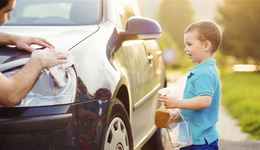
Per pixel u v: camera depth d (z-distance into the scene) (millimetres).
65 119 2318
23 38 2576
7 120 2225
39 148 2271
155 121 2816
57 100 2336
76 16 3414
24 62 2393
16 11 3523
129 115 3203
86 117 2422
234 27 29500
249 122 6566
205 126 2650
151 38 3547
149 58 4172
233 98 10695
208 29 2684
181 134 2682
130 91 3207
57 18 3408
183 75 29625
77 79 2455
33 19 3422
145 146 4703
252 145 5125
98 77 2596
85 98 2447
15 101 2223
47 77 2357
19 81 2230
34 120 2246
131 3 4590
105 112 2543
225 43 30109
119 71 2928
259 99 10273
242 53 29797
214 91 2656
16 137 2248
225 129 6410
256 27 29062
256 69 29891
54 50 2498
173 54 43125
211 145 2684
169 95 2658
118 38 3303
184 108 2611
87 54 2656
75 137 2357
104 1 3648
